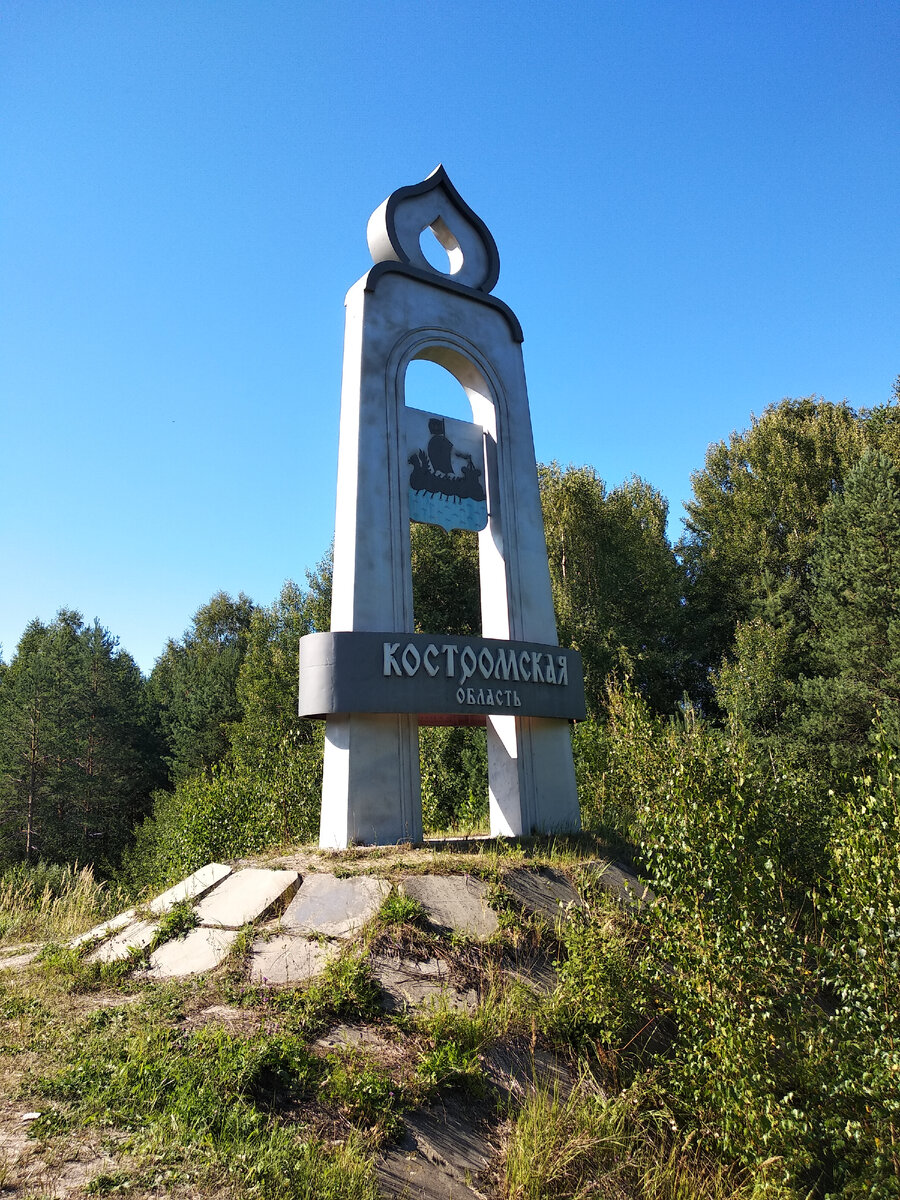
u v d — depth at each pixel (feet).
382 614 38.17
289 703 109.29
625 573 121.90
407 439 41.88
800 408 147.64
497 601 43.68
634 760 42.32
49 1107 16.78
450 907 28.04
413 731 37.68
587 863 33.99
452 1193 17.30
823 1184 19.97
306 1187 15.28
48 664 133.49
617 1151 19.84
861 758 84.38
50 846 124.26
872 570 92.94
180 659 204.23
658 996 24.93
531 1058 22.29
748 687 99.19
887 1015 19.75
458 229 47.93
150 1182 14.43
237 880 31.22
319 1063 19.40
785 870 28.68
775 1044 21.02
